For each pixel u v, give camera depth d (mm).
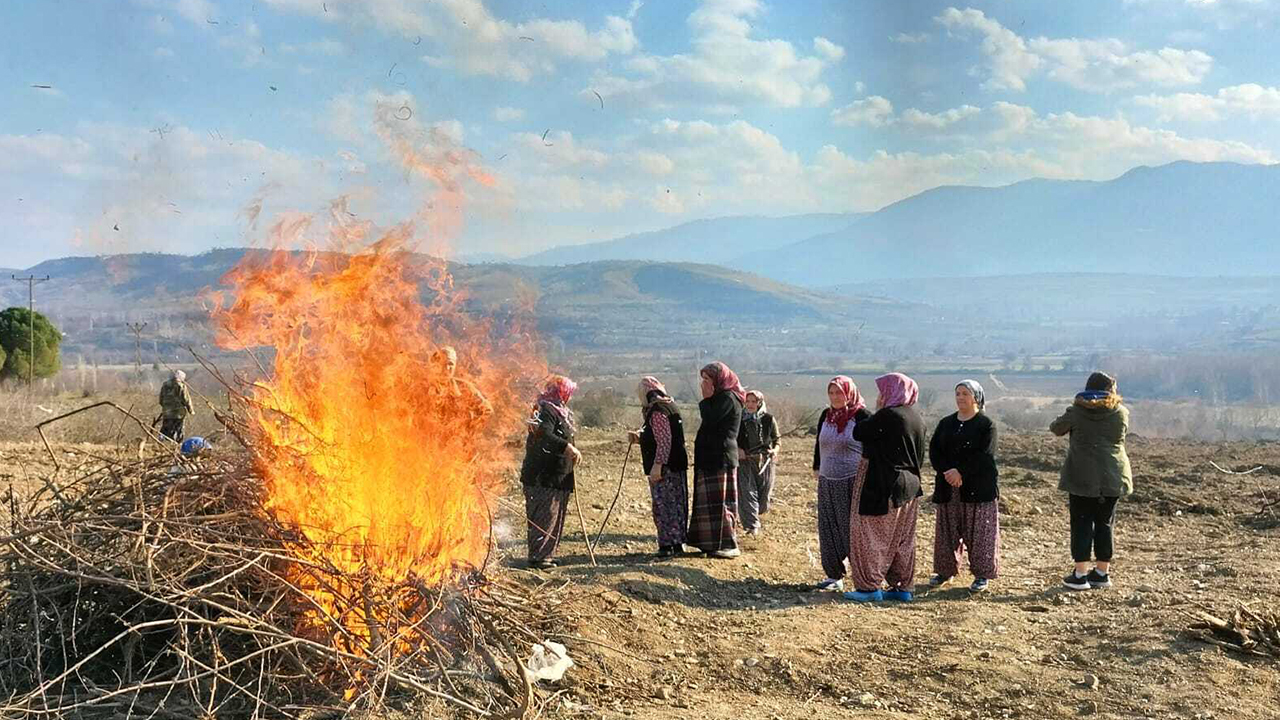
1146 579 9039
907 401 8555
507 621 6012
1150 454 18562
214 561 5180
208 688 4980
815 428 24797
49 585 5258
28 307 41875
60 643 5184
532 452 8633
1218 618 7289
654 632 7180
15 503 5703
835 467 8820
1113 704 5895
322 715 4926
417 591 5500
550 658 5992
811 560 10016
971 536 8844
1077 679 6344
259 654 4922
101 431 17203
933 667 6633
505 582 6926
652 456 9586
